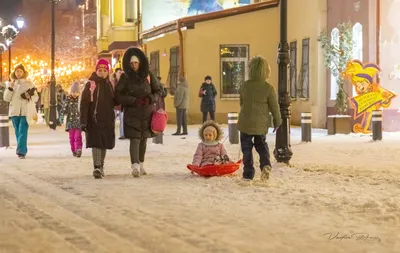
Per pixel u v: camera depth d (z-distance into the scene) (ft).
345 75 88.63
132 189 39.32
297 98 112.88
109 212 31.45
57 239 25.45
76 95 62.80
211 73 122.01
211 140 45.60
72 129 62.95
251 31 122.01
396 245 23.85
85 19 305.12
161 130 45.65
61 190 39.50
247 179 42.29
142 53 45.01
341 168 49.11
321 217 29.58
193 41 121.49
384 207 31.78
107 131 44.93
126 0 158.40
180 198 35.50
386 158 57.36
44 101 132.16
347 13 96.63
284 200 34.50
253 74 42.27
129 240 25.25
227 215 30.19
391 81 91.25
